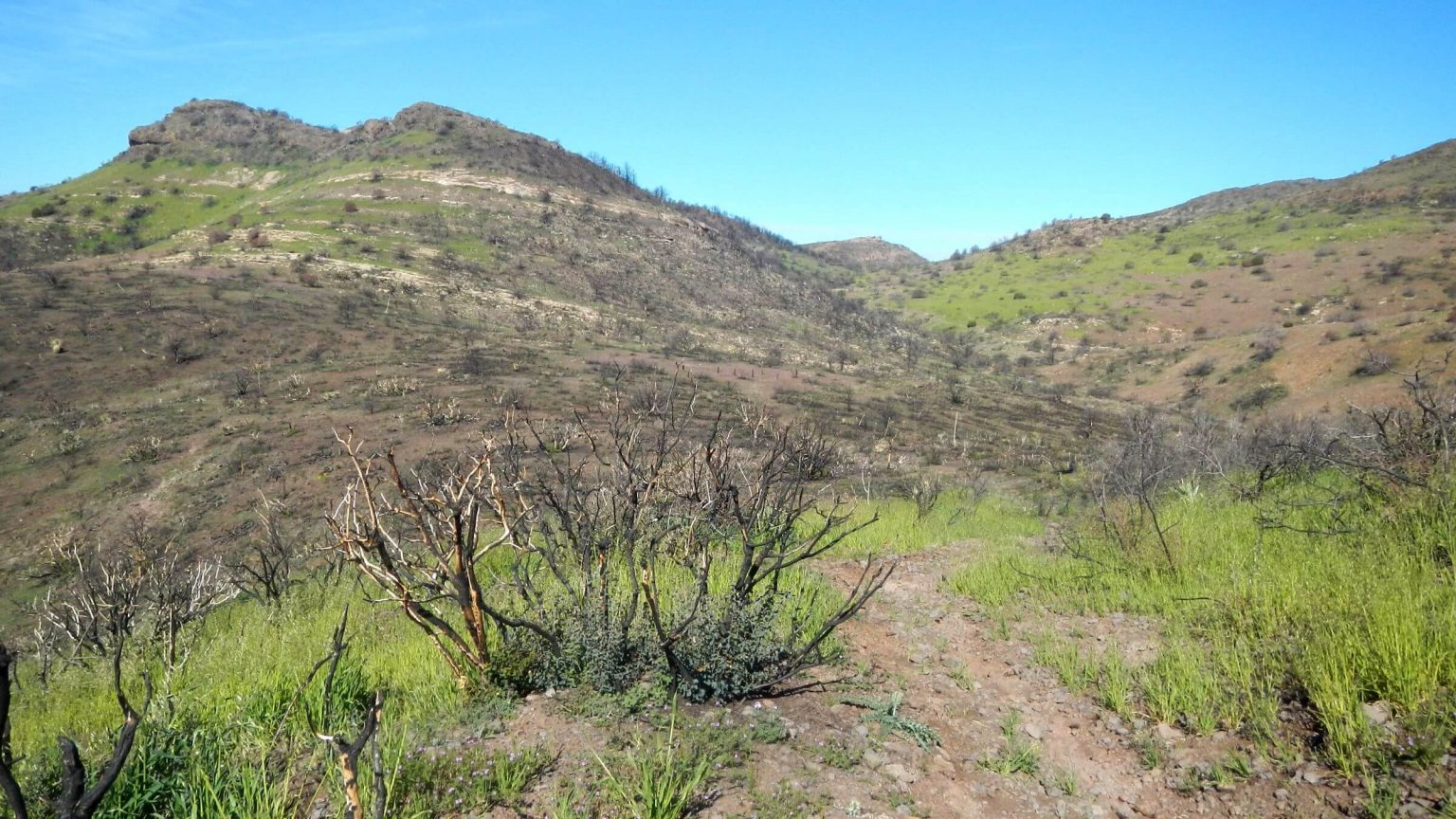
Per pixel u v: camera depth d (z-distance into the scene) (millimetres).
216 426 37719
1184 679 4180
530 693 3994
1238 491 9102
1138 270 129625
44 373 43938
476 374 47781
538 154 146000
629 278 101188
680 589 5152
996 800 3381
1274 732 3613
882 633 5652
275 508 23656
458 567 3896
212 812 2789
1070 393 70562
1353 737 3330
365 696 3961
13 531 28875
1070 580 6477
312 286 69250
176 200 131375
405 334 59688
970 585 6746
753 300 109312
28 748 4199
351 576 9266
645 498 5715
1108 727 4031
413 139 141125
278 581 10531
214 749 3189
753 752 3471
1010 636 5449
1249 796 3250
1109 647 4961
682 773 3189
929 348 104750
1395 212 126625
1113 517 7531
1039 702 4398
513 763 3197
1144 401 65875
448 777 3086
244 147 153875
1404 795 2971
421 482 4418
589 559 4852
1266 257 117688
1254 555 5926
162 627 8070
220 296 60969
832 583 6945
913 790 3359
